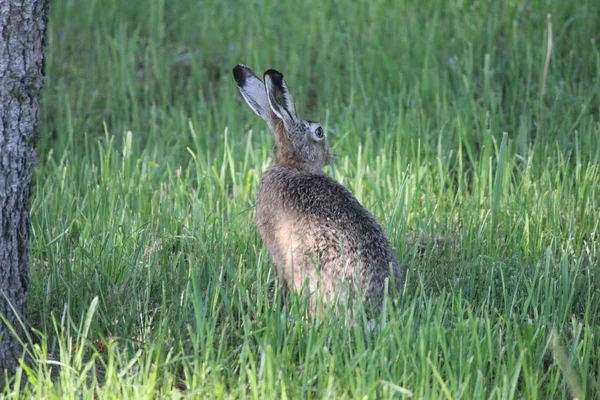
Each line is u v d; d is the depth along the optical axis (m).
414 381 9.03
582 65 19.02
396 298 9.91
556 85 18.06
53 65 20.20
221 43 21.00
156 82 19.80
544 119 17.09
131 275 11.40
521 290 11.44
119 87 19.20
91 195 13.76
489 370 9.35
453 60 18.75
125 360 9.41
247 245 12.48
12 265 9.63
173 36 22.06
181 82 19.80
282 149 12.10
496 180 13.05
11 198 9.52
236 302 11.05
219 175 15.51
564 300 10.81
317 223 10.69
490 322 10.09
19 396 8.88
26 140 9.56
